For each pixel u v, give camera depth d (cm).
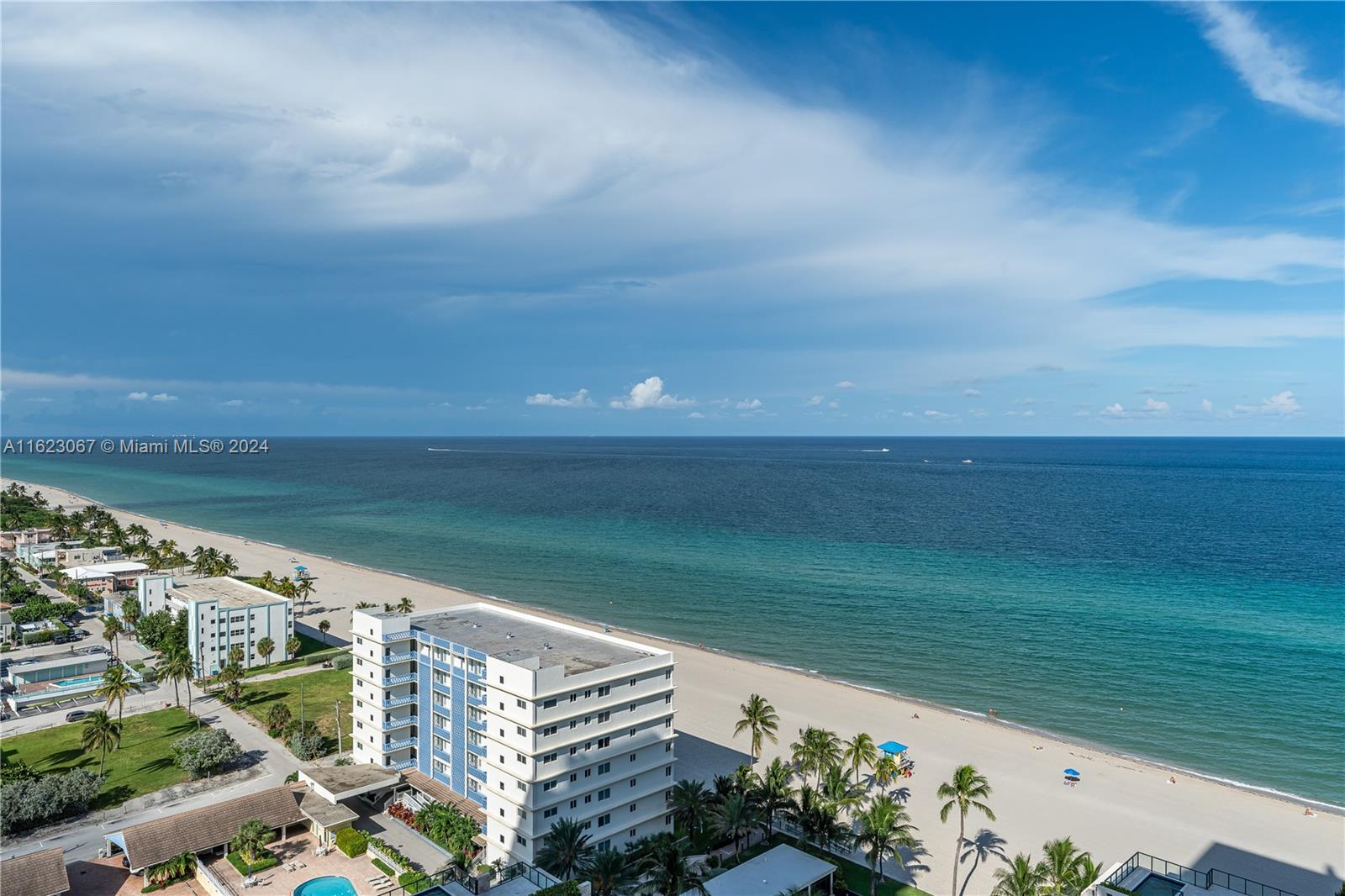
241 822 8169
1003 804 9806
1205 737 12025
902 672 14875
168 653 14012
